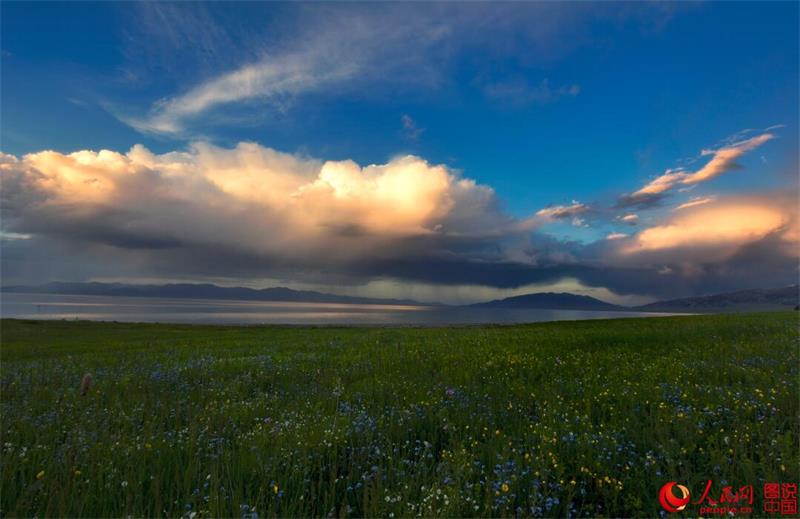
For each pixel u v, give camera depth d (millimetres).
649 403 8445
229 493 4934
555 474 5449
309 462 5941
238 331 53250
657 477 5250
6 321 62281
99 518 4441
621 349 17328
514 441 6672
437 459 6363
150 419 8477
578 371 12711
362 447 6449
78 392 11016
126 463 5688
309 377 13805
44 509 4508
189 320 157125
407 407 9070
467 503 4785
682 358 14195
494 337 25688
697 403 8211
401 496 4867
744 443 6066
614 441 6145
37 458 5895
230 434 7457
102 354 22812
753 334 21188
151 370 15508
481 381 12117
